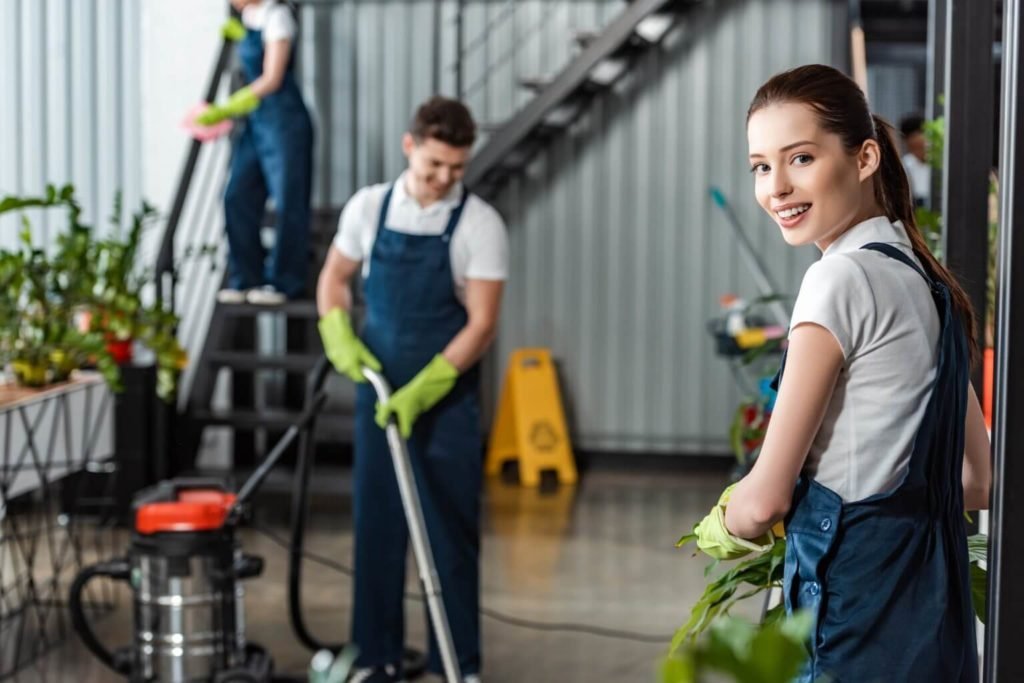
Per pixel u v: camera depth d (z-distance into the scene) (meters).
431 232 3.45
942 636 1.56
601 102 7.13
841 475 1.57
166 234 5.76
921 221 3.27
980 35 2.46
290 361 6.17
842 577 1.57
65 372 4.82
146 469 5.70
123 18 6.70
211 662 3.29
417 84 7.24
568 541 5.56
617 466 7.24
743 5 6.98
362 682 3.59
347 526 5.78
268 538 5.54
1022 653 1.53
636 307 7.18
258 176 6.14
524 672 3.87
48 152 6.22
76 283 4.85
